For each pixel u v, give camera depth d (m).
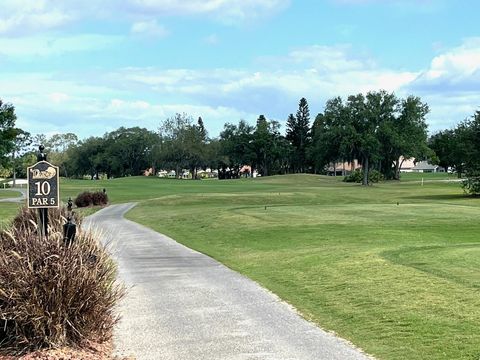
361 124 101.00
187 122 153.50
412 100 104.00
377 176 107.38
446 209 36.94
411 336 8.52
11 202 59.28
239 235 25.55
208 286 13.23
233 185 96.00
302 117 161.25
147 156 159.88
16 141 108.56
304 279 13.57
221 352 8.04
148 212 44.66
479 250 16.41
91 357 7.28
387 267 13.91
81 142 178.25
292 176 122.31
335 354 7.84
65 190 79.69
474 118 62.25
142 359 7.76
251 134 159.25
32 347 7.30
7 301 7.22
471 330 8.58
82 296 7.52
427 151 108.44
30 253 7.57
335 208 38.84
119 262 17.52
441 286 11.52
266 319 9.92
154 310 10.73
